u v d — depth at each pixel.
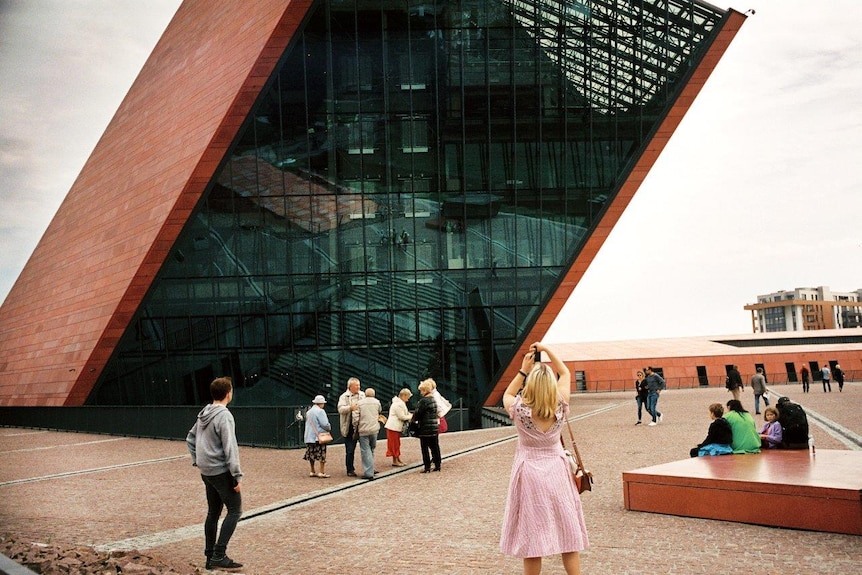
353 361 38.12
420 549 9.38
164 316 38.78
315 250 38.28
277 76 37.81
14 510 13.09
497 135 38.31
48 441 30.20
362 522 11.23
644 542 9.19
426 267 38.19
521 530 6.52
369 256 38.22
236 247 38.38
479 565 8.54
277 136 38.03
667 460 16.59
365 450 16.19
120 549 9.82
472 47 38.34
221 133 37.38
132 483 16.55
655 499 10.94
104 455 23.50
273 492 14.55
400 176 38.25
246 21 39.75
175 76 45.91
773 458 12.47
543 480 6.53
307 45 37.91
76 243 48.25
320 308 38.28
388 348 38.16
